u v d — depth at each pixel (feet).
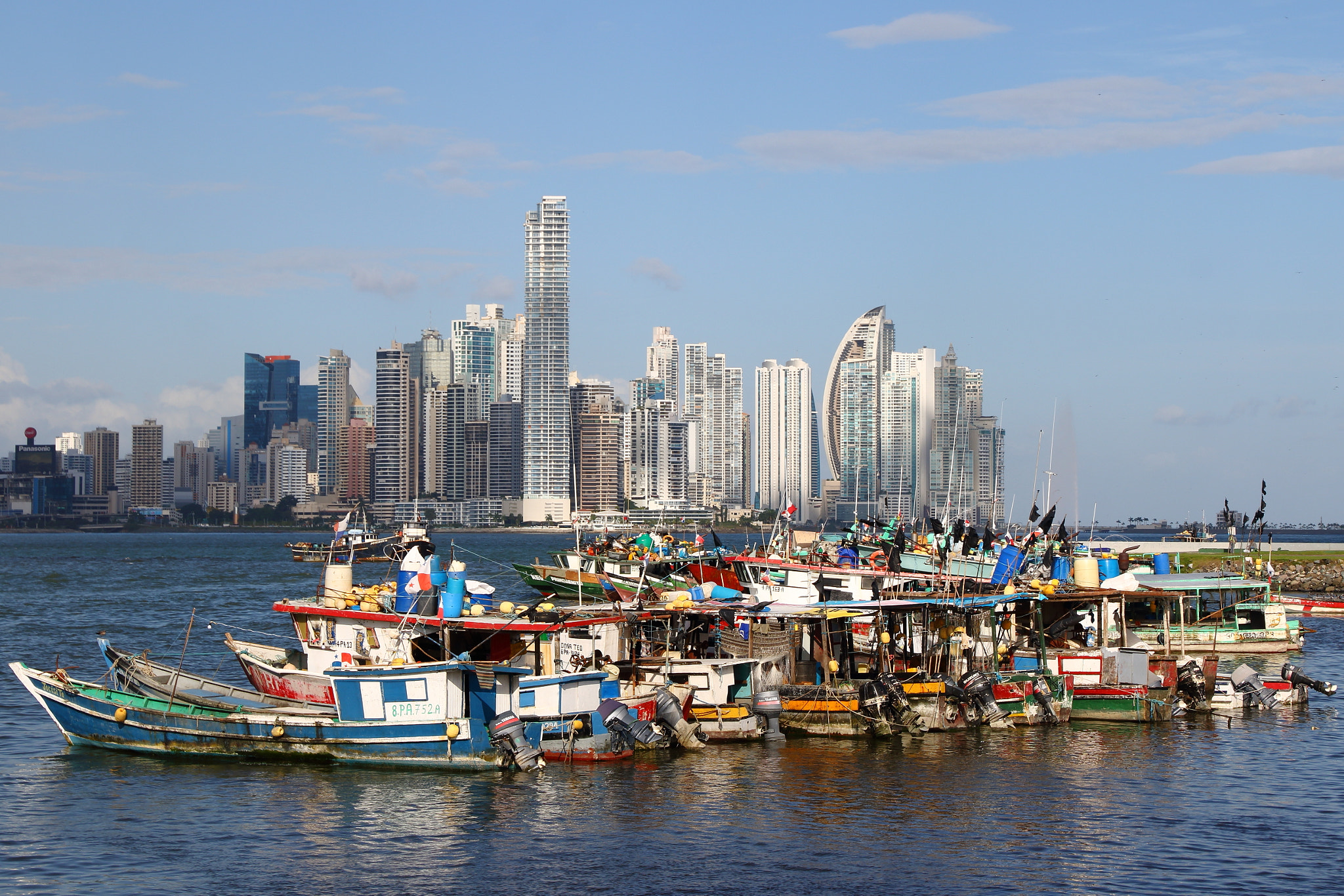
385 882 112.57
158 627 321.93
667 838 124.67
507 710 147.54
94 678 225.97
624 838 124.47
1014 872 115.96
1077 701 186.50
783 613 172.65
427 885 111.96
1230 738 174.70
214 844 122.31
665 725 159.94
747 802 137.08
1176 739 173.68
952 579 215.92
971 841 124.77
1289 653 276.21
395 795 137.39
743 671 169.07
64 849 120.78
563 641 162.20
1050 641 203.31
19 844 122.42
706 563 264.93
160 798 136.98
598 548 343.87
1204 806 137.80
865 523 332.80
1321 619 368.89
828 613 172.55
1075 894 110.63
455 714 144.05
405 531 434.30
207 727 152.25
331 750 147.95
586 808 133.59
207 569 651.25
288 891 110.63
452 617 154.81
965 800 139.13
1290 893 110.93
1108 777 150.20
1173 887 112.37
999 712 177.78
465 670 144.66
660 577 285.84
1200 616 277.23
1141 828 129.59
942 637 181.68
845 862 118.21
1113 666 186.80
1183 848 123.03
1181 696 195.72
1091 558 218.79
